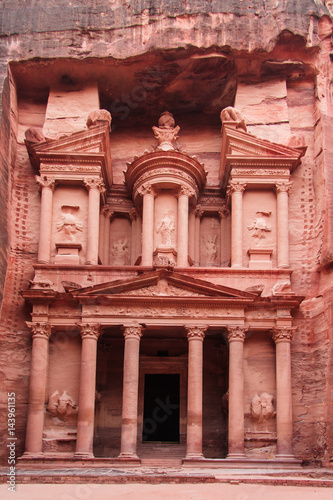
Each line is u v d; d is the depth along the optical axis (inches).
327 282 1093.8
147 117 1354.6
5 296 1115.9
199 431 998.4
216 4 1226.0
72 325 1058.1
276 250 1143.6
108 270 1103.6
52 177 1169.4
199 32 1202.0
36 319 1055.0
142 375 1155.9
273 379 1053.8
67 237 1151.0
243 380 1047.0
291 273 1110.4
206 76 1254.9
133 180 1235.9
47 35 1224.8
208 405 1126.4
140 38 1218.0
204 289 1045.2
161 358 1157.1
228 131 1193.4
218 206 1273.4
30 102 1293.1
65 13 1236.5
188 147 1343.5
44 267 1103.6
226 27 1208.2
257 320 1062.4
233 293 1043.3
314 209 1184.2
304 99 1277.1
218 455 1097.4
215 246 1273.4
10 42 1226.6
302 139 1189.1
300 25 1221.7
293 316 1103.0
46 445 1013.2
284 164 1173.7
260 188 1184.2
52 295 1050.7
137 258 1185.4
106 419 1122.0
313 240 1165.7
